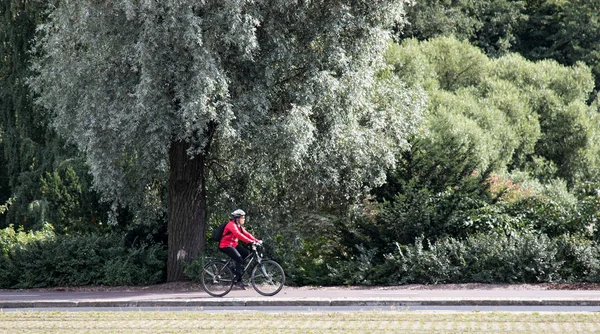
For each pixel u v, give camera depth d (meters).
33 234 43.03
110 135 32.44
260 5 32.28
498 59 86.50
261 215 38.62
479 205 36.72
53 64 34.75
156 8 29.81
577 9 101.50
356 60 35.25
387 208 36.09
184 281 34.59
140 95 29.88
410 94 41.44
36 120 57.81
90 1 31.30
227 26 30.64
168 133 31.56
